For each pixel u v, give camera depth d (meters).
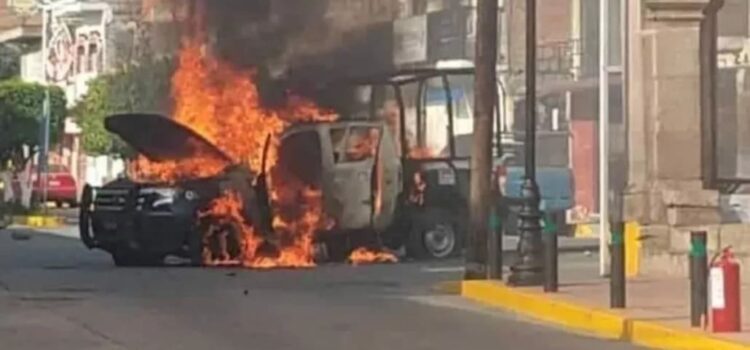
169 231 38.00
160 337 22.52
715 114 32.53
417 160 41.84
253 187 38.94
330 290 31.39
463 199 41.84
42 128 79.81
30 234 55.34
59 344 21.56
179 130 40.25
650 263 31.77
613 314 24.20
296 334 23.09
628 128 32.91
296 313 26.45
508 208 44.41
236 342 21.97
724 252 23.20
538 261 29.31
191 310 26.84
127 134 40.75
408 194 41.38
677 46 32.31
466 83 46.38
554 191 53.25
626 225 31.34
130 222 37.88
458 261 40.78
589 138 61.75
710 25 32.44
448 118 43.69
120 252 38.59
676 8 32.25
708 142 32.44
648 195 32.16
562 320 25.45
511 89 58.88
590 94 62.09
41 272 36.12
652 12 32.34
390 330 23.80
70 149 97.25
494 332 23.72
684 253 31.52
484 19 31.80
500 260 31.20
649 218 32.06
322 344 21.78
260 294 30.34
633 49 32.78
